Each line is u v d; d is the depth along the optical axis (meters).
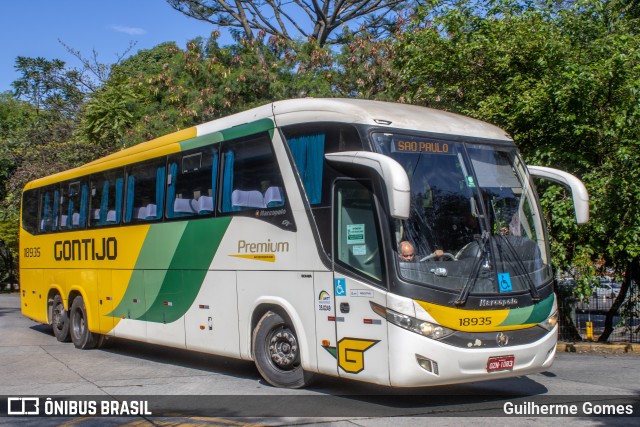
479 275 7.93
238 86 21.25
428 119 8.66
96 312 13.42
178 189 11.25
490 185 8.61
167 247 11.33
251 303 9.52
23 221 17.34
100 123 25.53
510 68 14.38
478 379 7.81
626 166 12.57
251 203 9.61
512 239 8.43
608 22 13.70
